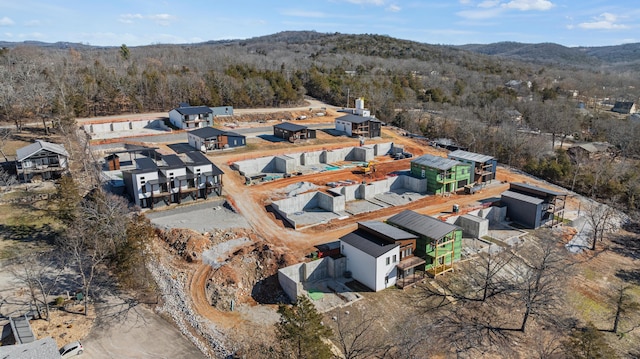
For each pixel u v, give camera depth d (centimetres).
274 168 6794
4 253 4025
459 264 4506
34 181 5431
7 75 8262
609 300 4072
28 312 3384
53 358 2595
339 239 4575
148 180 4981
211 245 4381
